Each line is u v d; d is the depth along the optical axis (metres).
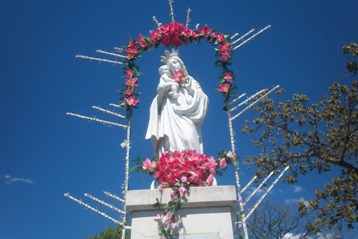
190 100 8.23
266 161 18.56
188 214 6.12
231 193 6.20
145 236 6.01
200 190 6.22
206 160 6.79
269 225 23.16
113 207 7.48
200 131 8.11
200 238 5.93
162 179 6.51
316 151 17.89
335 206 14.94
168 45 9.63
